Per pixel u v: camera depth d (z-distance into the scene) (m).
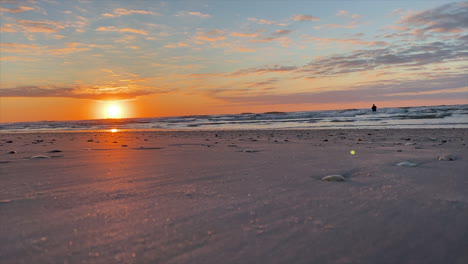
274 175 3.64
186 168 4.16
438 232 1.87
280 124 24.48
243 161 4.82
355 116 30.25
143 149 7.19
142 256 1.57
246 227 1.95
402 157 4.96
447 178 3.31
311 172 3.82
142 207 2.36
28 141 11.55
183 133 16.03
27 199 2.59
